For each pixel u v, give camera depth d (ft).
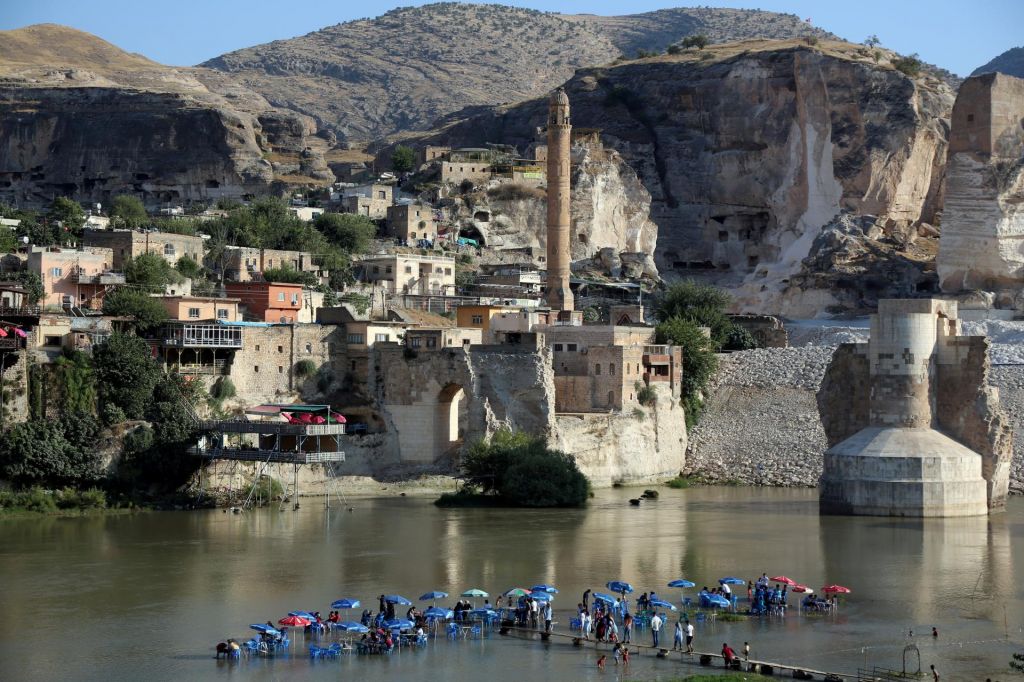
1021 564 418.51
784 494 576.61
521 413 579.07
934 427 519.19
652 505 539.70
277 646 326.44
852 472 510.58
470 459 552.82
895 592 382.22
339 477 562.66
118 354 527.40
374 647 323.37
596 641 329.31
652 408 629.51
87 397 523.70
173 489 521.65
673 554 431.02
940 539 459.73
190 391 547.08
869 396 523.70
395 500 542.57
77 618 349.61
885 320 515.09
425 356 584.40
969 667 310.24
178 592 375.66
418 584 386.32
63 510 494.18
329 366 595.47
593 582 390.42
